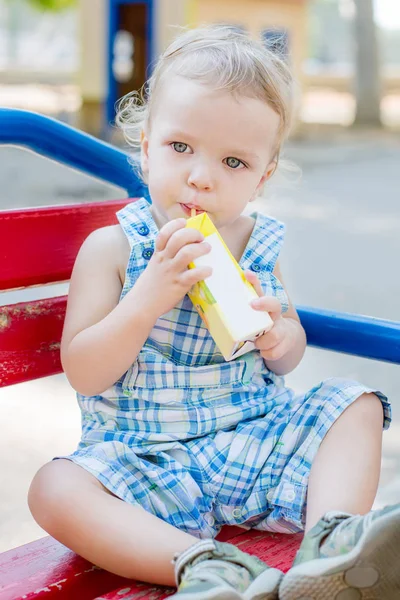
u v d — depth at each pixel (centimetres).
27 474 256
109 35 1424
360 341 163
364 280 553
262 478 145
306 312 168
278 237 167
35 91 2106
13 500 238
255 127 147
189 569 117
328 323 166
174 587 127
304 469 142
